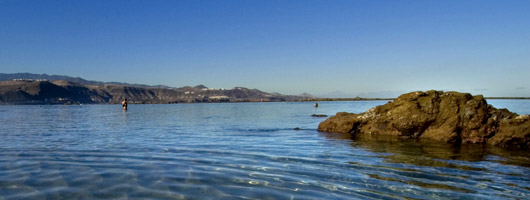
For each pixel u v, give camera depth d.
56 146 13.82
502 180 8.05
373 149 13.12
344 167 9.44
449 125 16.14
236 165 9.67
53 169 9.00
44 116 48.12
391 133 18.47
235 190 7.00
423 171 8.98
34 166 9.40
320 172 8.75
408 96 19.08
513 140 13.83
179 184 7.46
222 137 17.47
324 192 6.89
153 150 12.66
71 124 29.22
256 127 24.62
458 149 13.29
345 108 85.12
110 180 7.77
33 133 20.05
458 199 6.53
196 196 6.56
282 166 9.55
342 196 6.62
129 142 15.27
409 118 17.69
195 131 21.31
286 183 7.59
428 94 18.58
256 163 9.99
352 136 18.03
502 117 15.54
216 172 8.71
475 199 6.55
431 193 6.90
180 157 11.03
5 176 8.10
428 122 17.22
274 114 50.47
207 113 57.88
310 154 11.75
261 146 13.83
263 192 6.87
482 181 7.94
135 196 6.51
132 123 30.48
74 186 7.21
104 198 6.35
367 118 19.92
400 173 8.70
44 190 6.87
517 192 7.04
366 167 9.47
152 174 8.44
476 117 15.52
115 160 10.44
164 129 23.12
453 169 9.29
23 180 7.71
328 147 13.60
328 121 21.80
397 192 6.95
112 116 47.62
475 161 10.55
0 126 26.59
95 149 12.90
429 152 12.41
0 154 11.63
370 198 6.51
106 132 20.75
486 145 14.49
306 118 38.00
